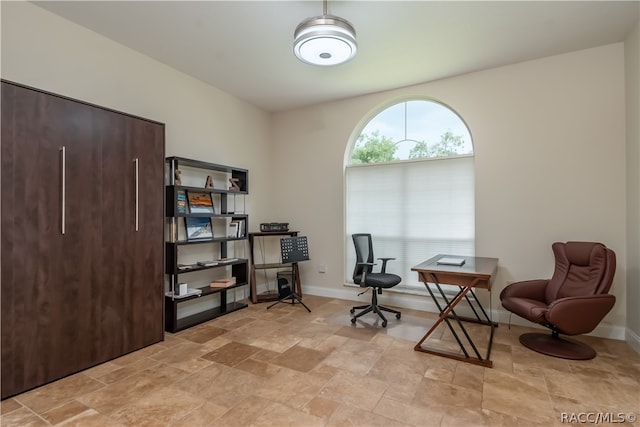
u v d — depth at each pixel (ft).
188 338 10.12
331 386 7.21
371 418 6.05
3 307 6.65
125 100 10.28
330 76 12.51
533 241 11.25
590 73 10.41
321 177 15.62
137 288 9.18
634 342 9.21
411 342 9.77
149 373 7.82
